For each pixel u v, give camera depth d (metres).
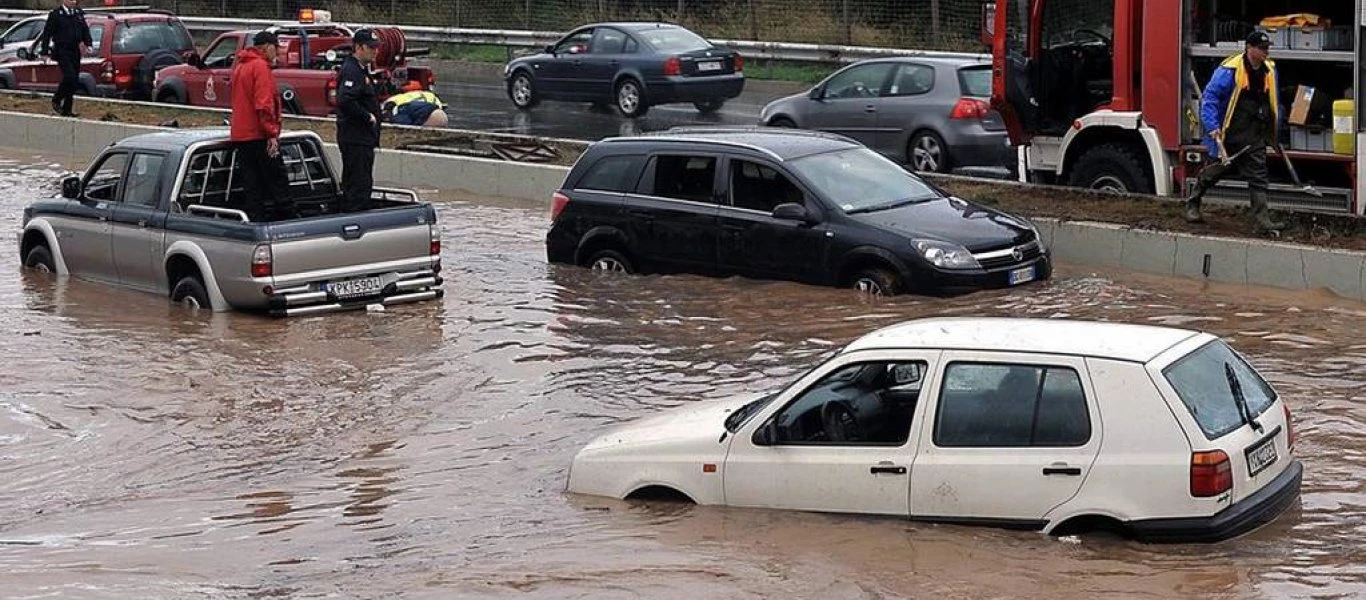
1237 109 17.34
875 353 9.77
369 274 16.92
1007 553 9.05
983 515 9.35
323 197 18.36
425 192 25.08
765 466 9.91
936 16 35.75
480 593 8.88
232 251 16.59
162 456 12.17
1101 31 20.30
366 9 47.88
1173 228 17.84
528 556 9.50
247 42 32.94
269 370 14.49
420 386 13.87
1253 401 9.48
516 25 44.47
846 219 16.58
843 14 37.72
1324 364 13.49
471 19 45.56
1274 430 9.47
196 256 16.91
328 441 12.45
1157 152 19.25
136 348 15.38
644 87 32.06
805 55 36.09
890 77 25.00
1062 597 8.40
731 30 39.28
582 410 12.97
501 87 38.81
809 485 9.79
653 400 13.15
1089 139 20.16
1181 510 8.88
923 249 16.12
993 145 23.83
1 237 21.45
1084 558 8.95
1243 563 8.83
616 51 32.56
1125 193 19.61
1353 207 17.64
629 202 18.11
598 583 8.95
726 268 17.41
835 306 16.05
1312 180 18.23
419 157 25.48
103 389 13.96
